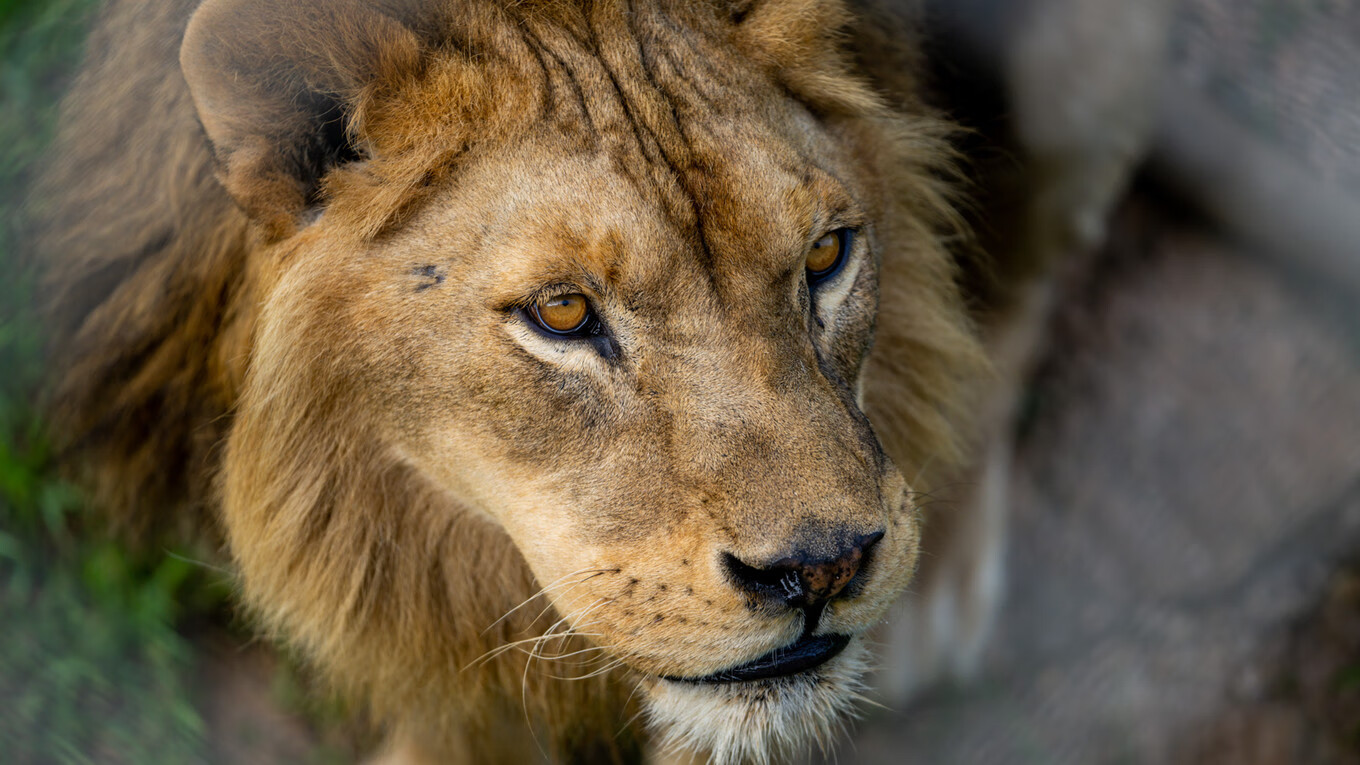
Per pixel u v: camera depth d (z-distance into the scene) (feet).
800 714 21.52
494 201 20.36
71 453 29.60
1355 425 43.37
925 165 28.07
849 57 25.35
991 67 31.58
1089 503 42.75
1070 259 38.32
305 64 20.53
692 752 26.91
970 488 36.14
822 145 23.15
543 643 26.14
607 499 20.76
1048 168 34.09
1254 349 44.78
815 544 19.36
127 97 25.03
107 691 31.48
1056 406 43.80
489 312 20.54
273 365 22.38
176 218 24.45
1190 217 45.06
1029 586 41.45
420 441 22.41
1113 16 33.22
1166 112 42.60
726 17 22.76
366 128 20.84
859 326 23.24
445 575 25.11
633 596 20.61
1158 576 41.98
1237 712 39.75
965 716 37.99
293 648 28.32
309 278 21.63
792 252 20.79
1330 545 41.98
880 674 35.99
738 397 20.30
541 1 21.03
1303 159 43.45
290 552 24.38
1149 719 39.22
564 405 20.76
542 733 29.71
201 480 27.73
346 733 33.06
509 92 20.49
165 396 26.84
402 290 21.07
